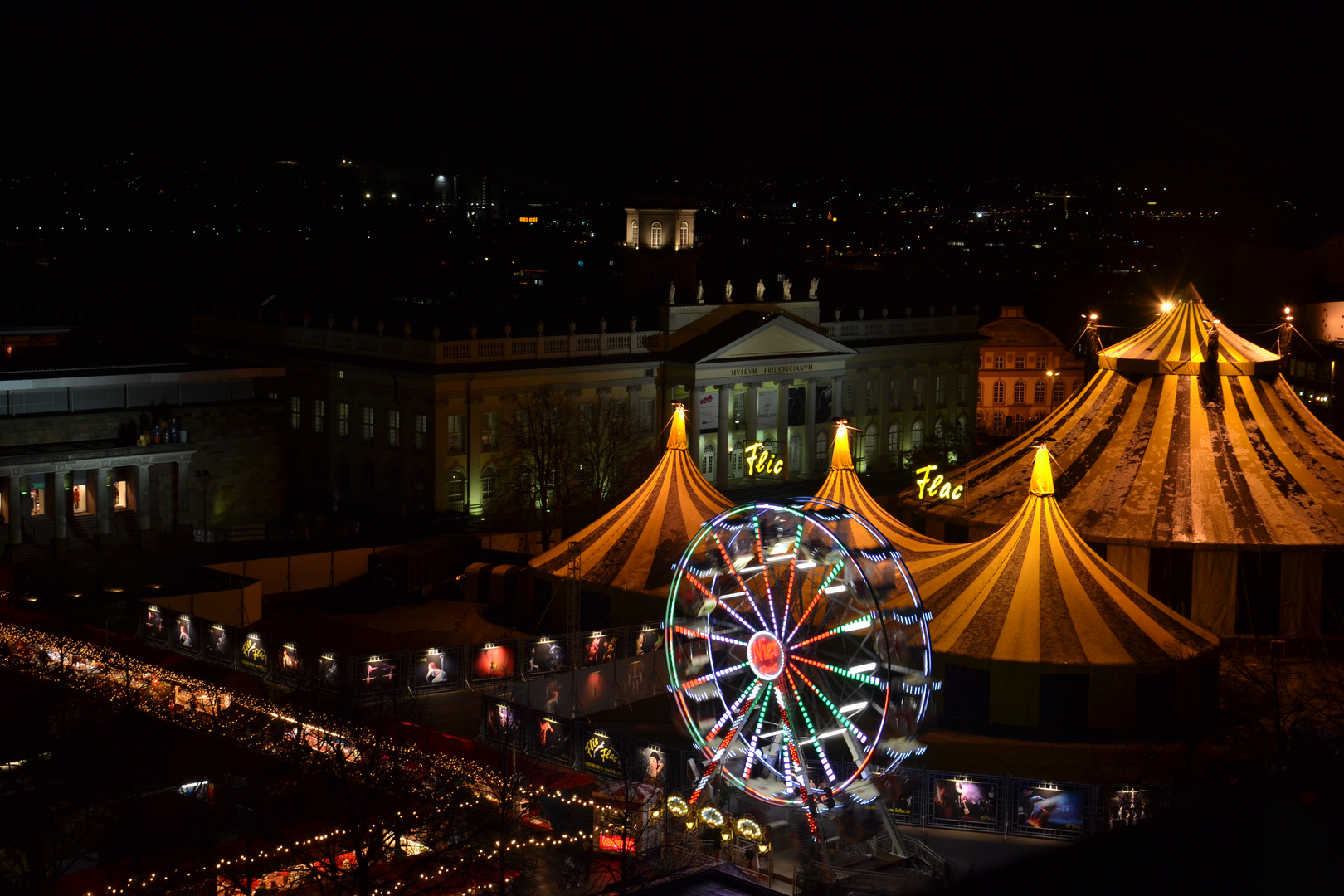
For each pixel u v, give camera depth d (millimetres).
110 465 99312
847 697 56406
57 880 42062
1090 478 84438
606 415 126125
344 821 44844
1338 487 81688
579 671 64062
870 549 50375
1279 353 89750
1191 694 62375
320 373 130875
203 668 62000
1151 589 79438
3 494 96000
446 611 86250
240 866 43031
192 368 110000
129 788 47344
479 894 44125
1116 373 89250
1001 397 184875
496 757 48719
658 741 58594
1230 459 83125
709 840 49031
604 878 46156
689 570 51750
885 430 157125
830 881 45156
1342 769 40156
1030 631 63844
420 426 122375
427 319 128500
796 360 142625
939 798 51000
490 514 123125
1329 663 74500
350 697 58156
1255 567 78125
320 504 128125
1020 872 13594
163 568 90375
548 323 131625
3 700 52188
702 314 138500
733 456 140625
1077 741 61656
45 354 111500
